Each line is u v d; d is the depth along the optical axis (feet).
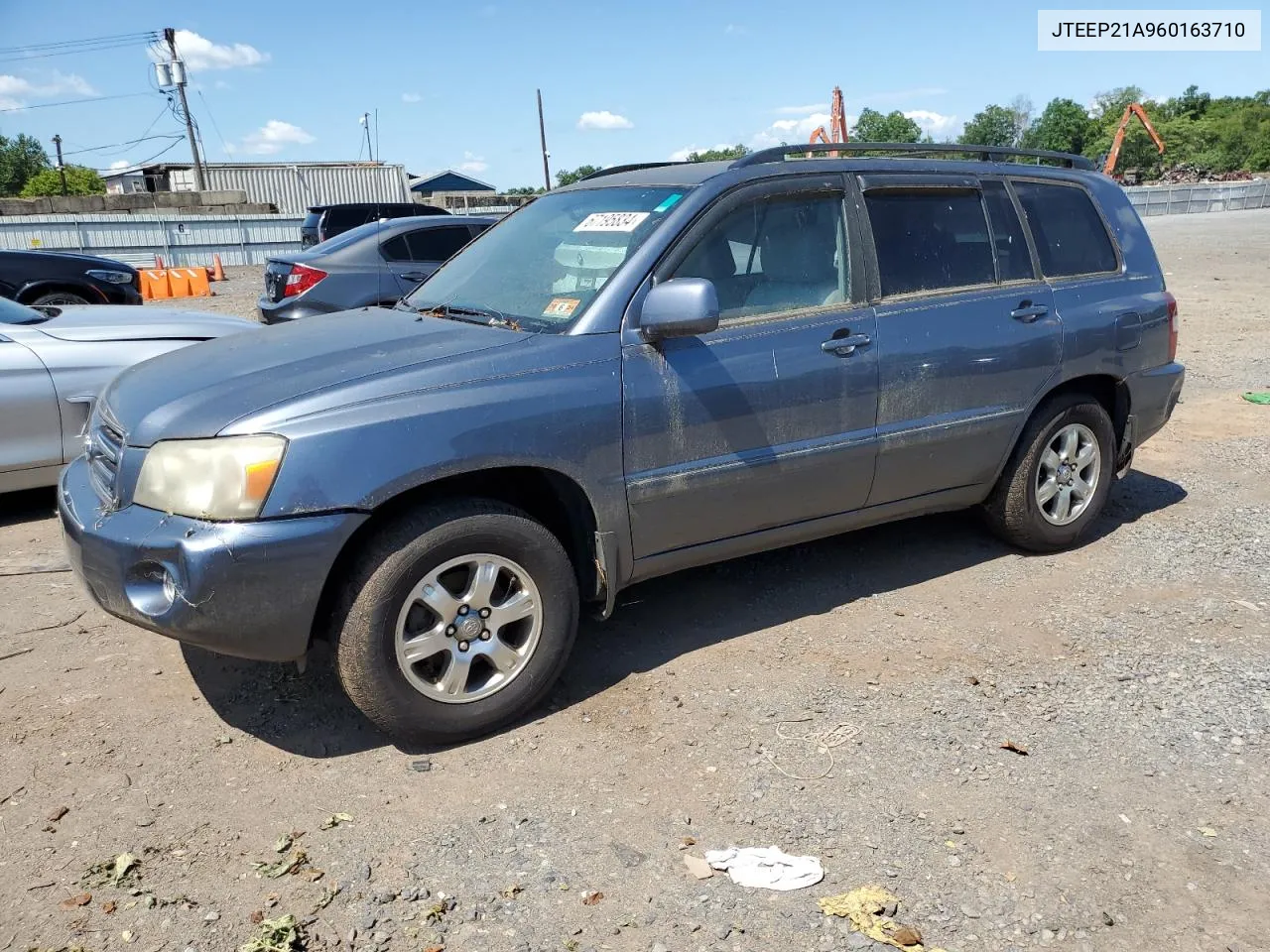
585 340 11.50
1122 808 9.94
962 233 14.96
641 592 15.23
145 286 61.82
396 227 32.01
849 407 13.38
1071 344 15.57
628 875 9.02
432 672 11.16
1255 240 85.10
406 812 9.93
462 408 10.61
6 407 17.97
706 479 12.31
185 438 10.18
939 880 8.94
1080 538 17.22
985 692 12.16
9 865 9.08
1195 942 8.22
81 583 11.03
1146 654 13.08
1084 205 16.75
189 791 10.25
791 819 9.78
